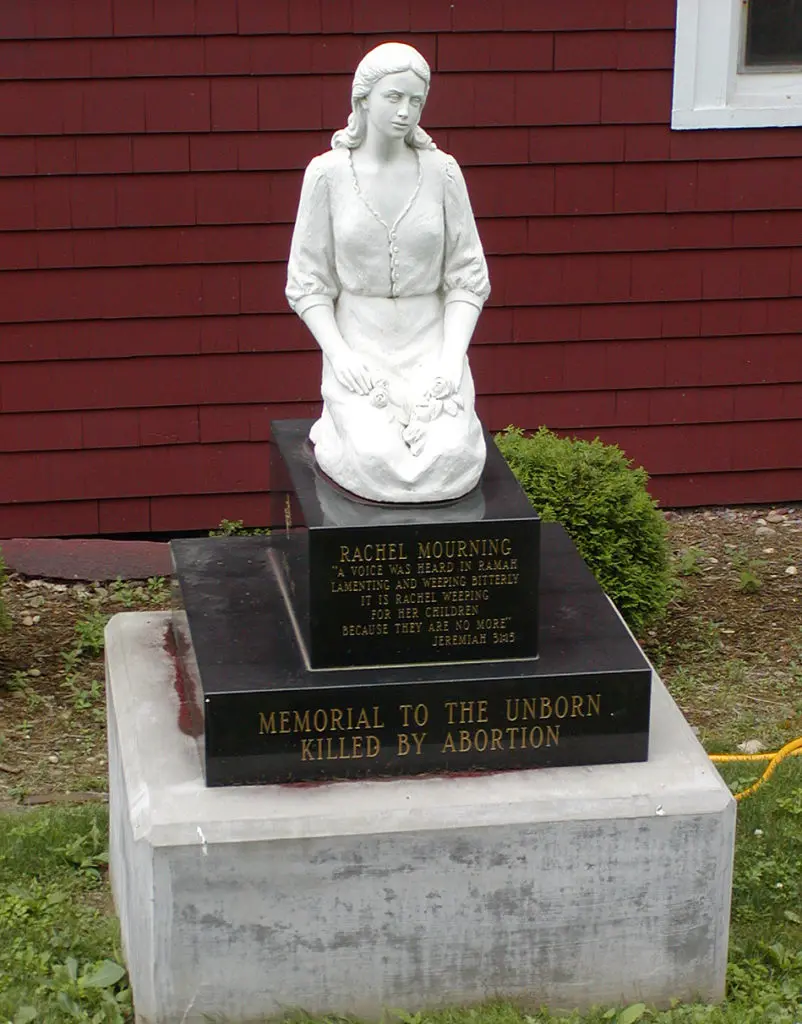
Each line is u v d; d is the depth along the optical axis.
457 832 4.28
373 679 4.38
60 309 6.87
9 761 5.62
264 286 6.95
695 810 4.34
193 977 4.29
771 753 5.56
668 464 7.41
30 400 6.95
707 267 7.18
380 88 4.43
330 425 4.64
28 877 4.91
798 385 7.38
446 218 4.65
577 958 4.41
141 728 4.57
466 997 4.40
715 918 4.42
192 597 4.77
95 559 6.85
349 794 4.33
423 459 4.46
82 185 6.76
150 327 6.94
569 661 4.46
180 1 6.62
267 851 4.23
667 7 6.86
